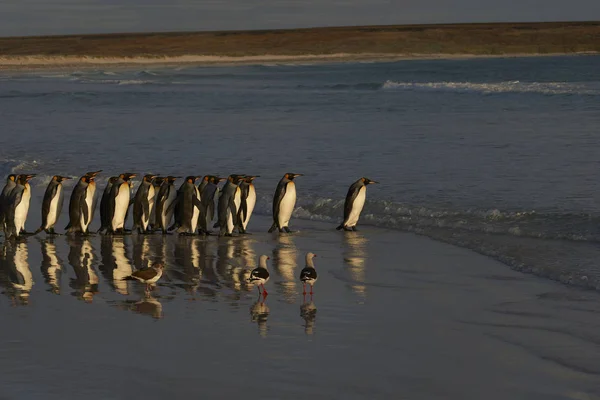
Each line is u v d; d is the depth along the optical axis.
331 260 18.70
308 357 11.88
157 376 11.09
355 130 47.06
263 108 65.75
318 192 27.59
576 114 53.12
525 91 72.38
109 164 34.66
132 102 74.69
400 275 17.12
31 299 15.24
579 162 32.41
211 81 115.88
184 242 21.22
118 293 15.72
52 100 77.50
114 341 12.59
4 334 12.94
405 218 23.23
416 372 11.34
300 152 37.59
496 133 43.75
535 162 32.78
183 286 16.31
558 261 17.81
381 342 12.59
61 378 10.97
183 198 22.12
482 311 14.34
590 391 10.69
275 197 22.31
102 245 20.84
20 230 21.72
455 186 27.88
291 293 15.67
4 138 45.62
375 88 91.12
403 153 36.56
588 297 15.11
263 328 13.30
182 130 48.78
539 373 11.31
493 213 23.08
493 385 10.88
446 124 49.41
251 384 10.83
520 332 13.11
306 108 65.00
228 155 36.94
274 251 19.84
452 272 17.33
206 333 13.01
